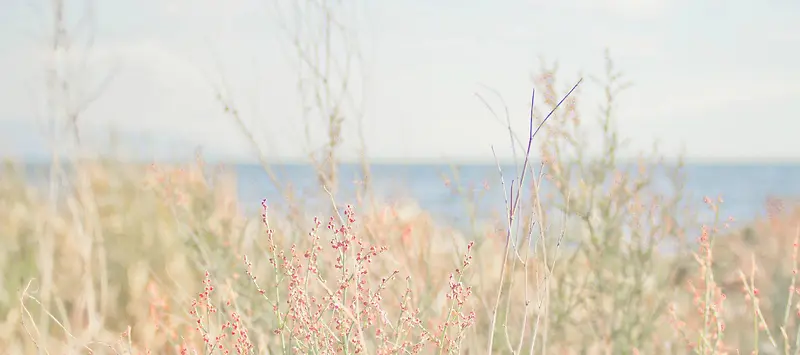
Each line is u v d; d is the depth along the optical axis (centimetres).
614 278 378
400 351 259
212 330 308
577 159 376
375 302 259
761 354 359
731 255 414
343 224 257
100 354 342
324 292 305
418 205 396
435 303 352
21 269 436
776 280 404
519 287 383
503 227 378
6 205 497
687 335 345
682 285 378
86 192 410
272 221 375
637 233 380
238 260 373
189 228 404
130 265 439
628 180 380
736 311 396
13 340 375
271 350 303
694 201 376
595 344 369
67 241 434
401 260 357
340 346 256
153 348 346
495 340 346
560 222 367
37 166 464
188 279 433
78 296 407
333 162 376
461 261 336
